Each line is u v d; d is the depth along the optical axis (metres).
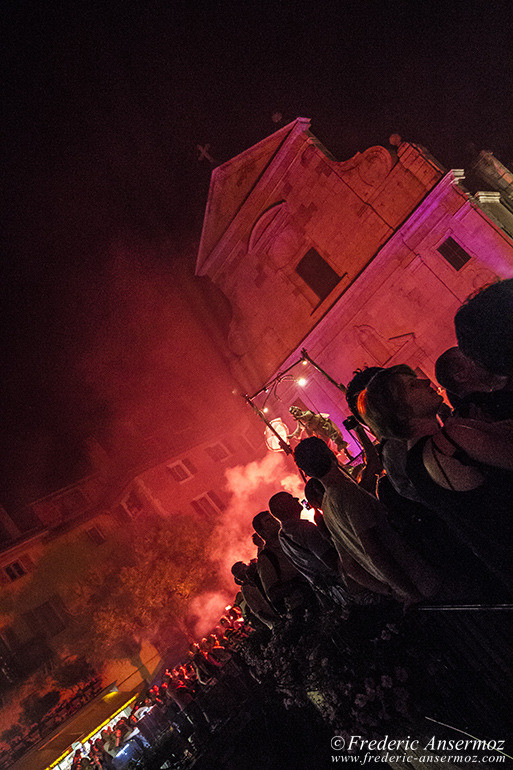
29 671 27.19
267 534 5.43
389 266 21.20
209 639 10.92
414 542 3.14
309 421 12.05
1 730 25.23
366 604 3.82
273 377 25.27
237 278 25.73
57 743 24.30
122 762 8.95
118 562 31.30
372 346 22.27
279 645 5.06
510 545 2.32
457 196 19.38
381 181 21.06
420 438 2.54
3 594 29.02
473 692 3.22
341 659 3.92
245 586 5.98
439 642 3.36
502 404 2.39
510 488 2.27
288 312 24.48
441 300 20.48
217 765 5.46
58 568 30.92
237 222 24.42
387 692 3.58
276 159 22.78
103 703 26.06
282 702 5.16
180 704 7.38
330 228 22.61
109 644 27.39
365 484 5.04
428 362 21.14
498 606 2.63
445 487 2.41
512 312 2.12
